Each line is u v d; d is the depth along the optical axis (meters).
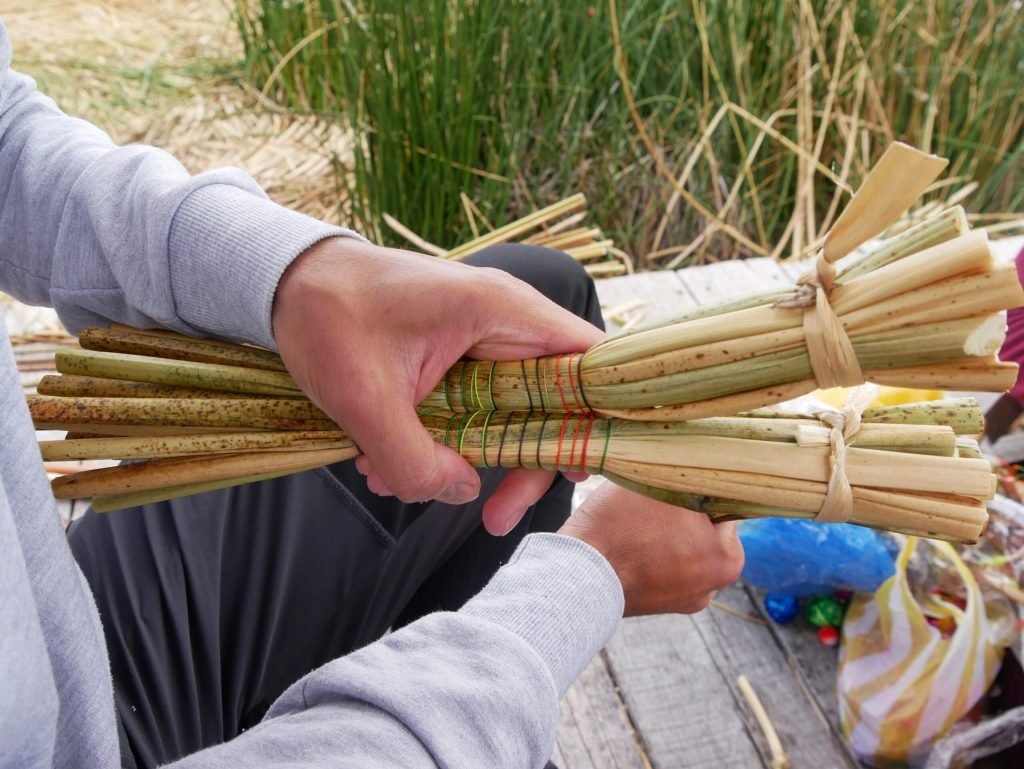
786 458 0.68
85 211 0.81
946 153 2.49
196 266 0.76
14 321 1.80
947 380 0.61
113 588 0.84
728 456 0.69
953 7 2.39
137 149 0.84
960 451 0.71
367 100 2.09
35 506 0.54
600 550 0.81
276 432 0.78
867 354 0.61
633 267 2.37
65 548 0.57
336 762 0.54
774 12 2.39
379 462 0.72
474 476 0.76
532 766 0.63
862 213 0.57
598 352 0.72
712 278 1.99
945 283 0.58
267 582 0.89
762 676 1.33
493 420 0.77
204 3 3.31
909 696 1.23
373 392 0.69
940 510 0.67
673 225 2.41
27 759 0.50
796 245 2.21
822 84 2.50
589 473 0.76
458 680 0.61
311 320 0.71
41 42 2.99
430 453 0.71
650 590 0.83
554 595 0.71
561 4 2.29
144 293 0.79
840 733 1.28
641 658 1.34
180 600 0.84
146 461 0.81
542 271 1.06
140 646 0.82
